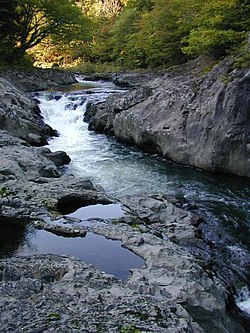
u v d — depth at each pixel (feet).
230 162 43.06
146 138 51.52
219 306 19.03
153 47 97.25
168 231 28.32
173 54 91.50
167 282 19.33
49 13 100.89
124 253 22.11
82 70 144.36
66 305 15.26
